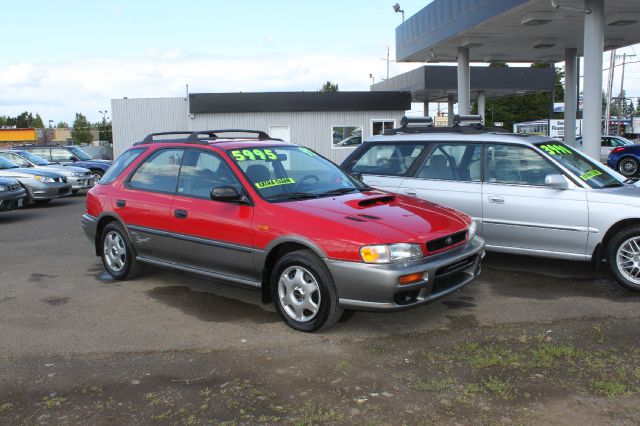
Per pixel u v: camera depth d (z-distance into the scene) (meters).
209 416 3.49
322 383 3.91
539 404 3.55
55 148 20.83
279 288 5.00
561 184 6.06
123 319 5.35
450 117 34.62
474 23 15.49
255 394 3.76
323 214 4.87
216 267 5.54
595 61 12.66
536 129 42.66
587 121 12.94
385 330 4.91
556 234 6.17
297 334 4.86
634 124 60.16
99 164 19.92
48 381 4.04
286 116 28.66
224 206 5.43
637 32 17.08
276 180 5.52
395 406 3.57
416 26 19.81
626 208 5.80
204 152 5.87
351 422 3.39
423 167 7.17
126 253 6.52
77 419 3.50
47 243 9.28
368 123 29.39
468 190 6.73
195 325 5.14
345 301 4.61
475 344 4.52
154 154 6.43
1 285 6.63
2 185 12.18
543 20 14.60
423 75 26.70
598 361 4.15
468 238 5.17
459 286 4.96
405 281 4.47
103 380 4.03
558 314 5.23
